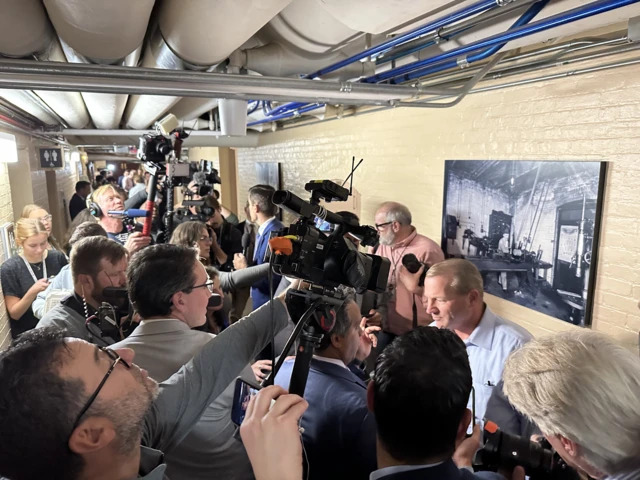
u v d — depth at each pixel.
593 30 1.76
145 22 1.29
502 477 0.82
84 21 1.16
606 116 1.77
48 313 1.51
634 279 1.71
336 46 1.87
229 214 4.87
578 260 1.89
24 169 3.94
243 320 1.12
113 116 3.27
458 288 1.45
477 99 2.40
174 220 3.24
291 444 0.63
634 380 0.75
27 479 0.60
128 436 0.66
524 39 1.60
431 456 0.76
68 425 0.59
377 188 3.42
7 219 3.02
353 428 1.00
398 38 1.60
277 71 1.90
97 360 0.67
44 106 2.99
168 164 2.68
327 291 0.92
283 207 0.86
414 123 2.92
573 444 0.77
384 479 0.76
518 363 0.88
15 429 0.58
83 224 2.39
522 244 2.16
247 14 1.15
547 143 2.02
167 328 1.17
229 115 2.96
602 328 1.84
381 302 2.37
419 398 0.74
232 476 1.10
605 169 1.77
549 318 2.06
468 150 2.49
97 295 1.51
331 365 1.12
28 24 1.27
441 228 2.73
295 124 4.91
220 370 1.01
